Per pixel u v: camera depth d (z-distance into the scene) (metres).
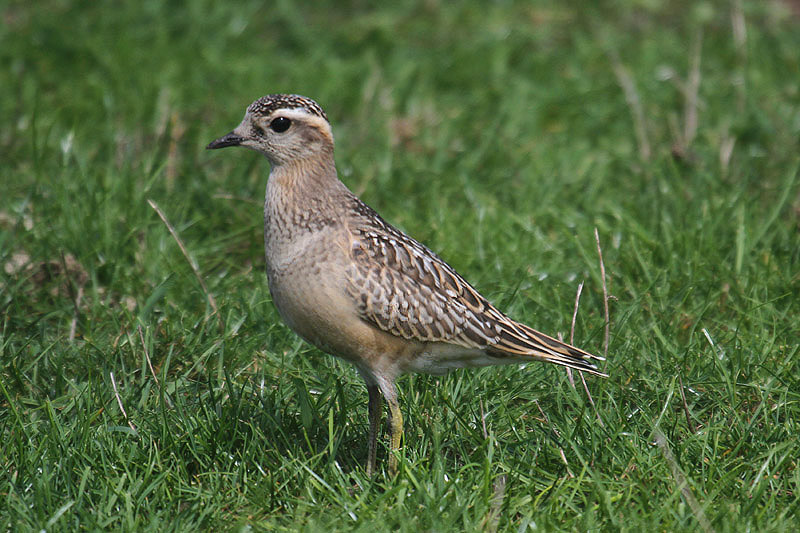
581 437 9.50
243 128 9.27
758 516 8.33
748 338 11.08
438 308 9.07
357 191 14.34
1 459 8.98
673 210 13.80
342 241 8.95
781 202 12.95
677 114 16.80
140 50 18.41
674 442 9.50
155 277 12.41
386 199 14.29
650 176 14.69
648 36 19.97
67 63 18.05
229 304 11.65
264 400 10.12
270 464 9.23
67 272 11.75
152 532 8.27
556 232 13.63
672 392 9.79
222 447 9.40
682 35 20.06
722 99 17.16
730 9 20.89
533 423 9.97
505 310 11.62
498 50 19.05
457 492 8.73
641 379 10.38
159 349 10.97
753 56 18.41
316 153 9.15
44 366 10.65
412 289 9.00
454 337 9.15
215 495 8.74
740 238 12.30
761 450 9.40
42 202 13.66
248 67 18.02
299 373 10.70
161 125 15.30
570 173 15.07
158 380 10.13
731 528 8.20
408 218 13.62
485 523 8.35
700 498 8.66
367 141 16.05
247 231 13.33
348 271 8.88
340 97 17.16
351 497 8.77
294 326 9.27
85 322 11.45
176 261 12.66
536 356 9.25
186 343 11.02
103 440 9.32
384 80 17.91
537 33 19.97
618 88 17.56
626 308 11.40
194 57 18.25
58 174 14.34
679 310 11.52
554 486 8.92
